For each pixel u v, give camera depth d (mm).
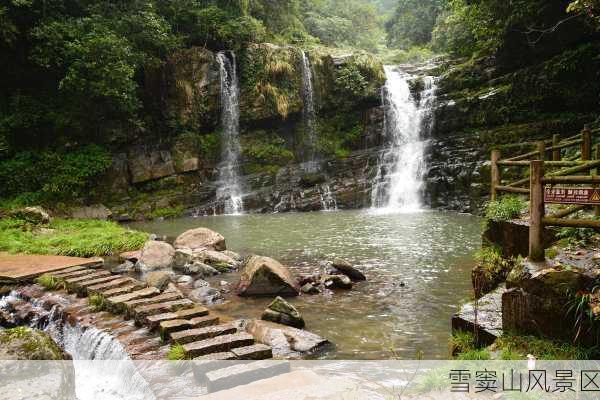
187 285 8430
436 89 23359
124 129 19750
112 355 5340
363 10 41156
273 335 5578
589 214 6688
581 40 18328
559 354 3992
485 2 17859
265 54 22812
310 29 33938
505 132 19391
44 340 3855
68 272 8641
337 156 23641
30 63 18297
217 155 22125
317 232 14234
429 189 20625
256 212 20859
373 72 24438
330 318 6555
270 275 7773
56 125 18328
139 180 19641
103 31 17312
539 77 19188
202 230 11438
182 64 21078
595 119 17812
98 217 17453
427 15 36625
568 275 4137
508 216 6613
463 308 5316
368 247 11508
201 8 22797
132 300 6621
